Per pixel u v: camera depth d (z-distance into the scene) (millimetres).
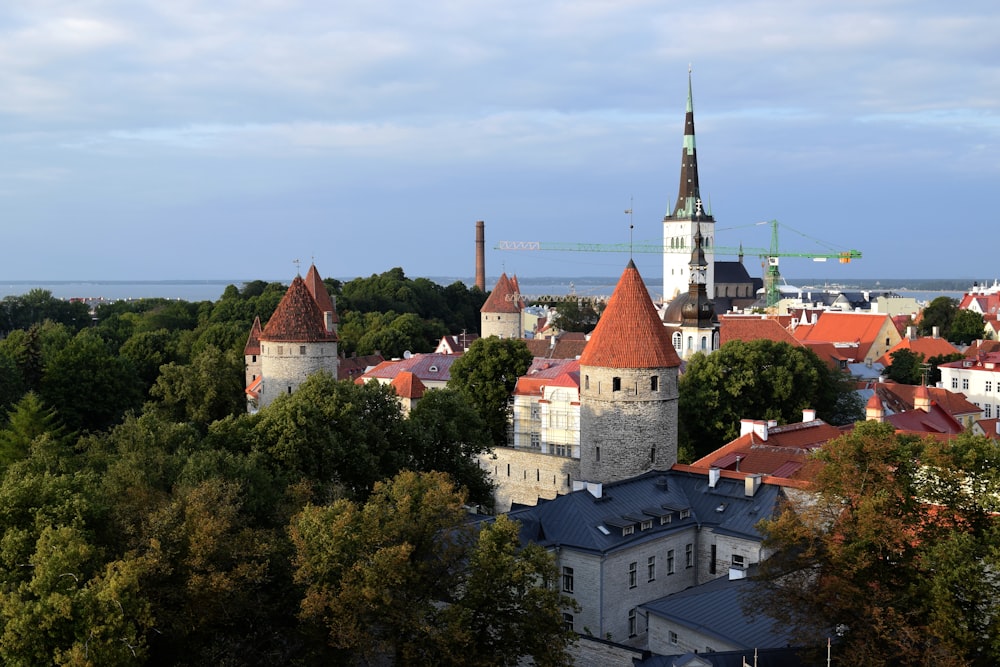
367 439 79375
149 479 57781
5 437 82188
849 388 119625
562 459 93062
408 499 47781
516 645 47031
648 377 78000
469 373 117000
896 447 47938
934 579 42094
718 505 67688
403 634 45781
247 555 47812
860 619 44375
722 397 105500
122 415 118875
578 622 61000
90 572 46156
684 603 53688
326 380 79438
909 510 46781
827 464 49438
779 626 48656
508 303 186625
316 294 154750
